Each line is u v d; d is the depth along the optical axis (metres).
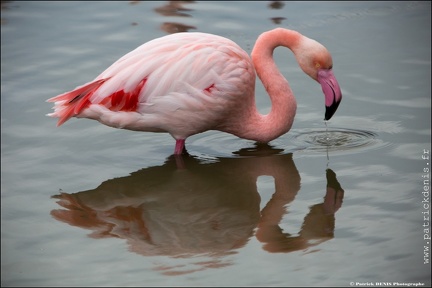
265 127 12.57
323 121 13.63
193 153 12.80
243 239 10.22
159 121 11.91
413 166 11.88
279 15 18.14
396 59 15.72
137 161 12.52
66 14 18.42
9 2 19.23
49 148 12.92
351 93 14.49
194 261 9.62
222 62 11.84
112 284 9.08
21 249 9.99
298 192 11.41
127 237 10.33
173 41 11.91
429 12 18.09
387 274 9.13
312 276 9.14
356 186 11.40
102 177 12.02
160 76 11.67
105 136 13.43
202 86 11.76
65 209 11.07
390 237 9.95
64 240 10.23
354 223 10.38
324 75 12.35
